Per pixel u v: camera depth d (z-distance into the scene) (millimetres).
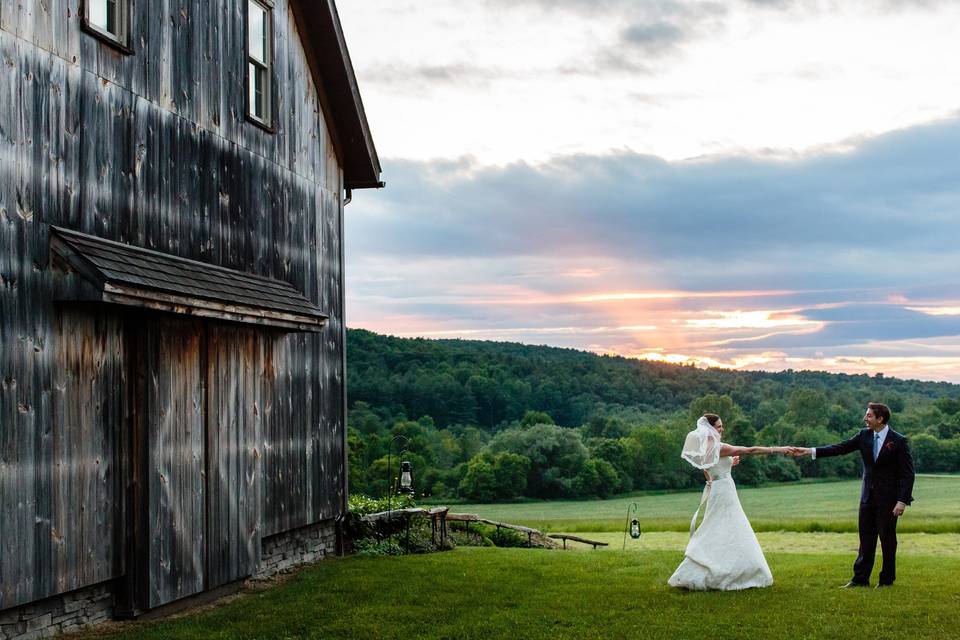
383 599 9406
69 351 7605
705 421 9898
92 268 7262
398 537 13945
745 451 9820
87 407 7805
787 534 25406
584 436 79125
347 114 13562
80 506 7684
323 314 11188
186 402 9102
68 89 7738
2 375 6852
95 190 8039
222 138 10344
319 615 8664
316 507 12336
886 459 9680
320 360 12719
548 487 63500
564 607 8906
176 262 8930
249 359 10531
